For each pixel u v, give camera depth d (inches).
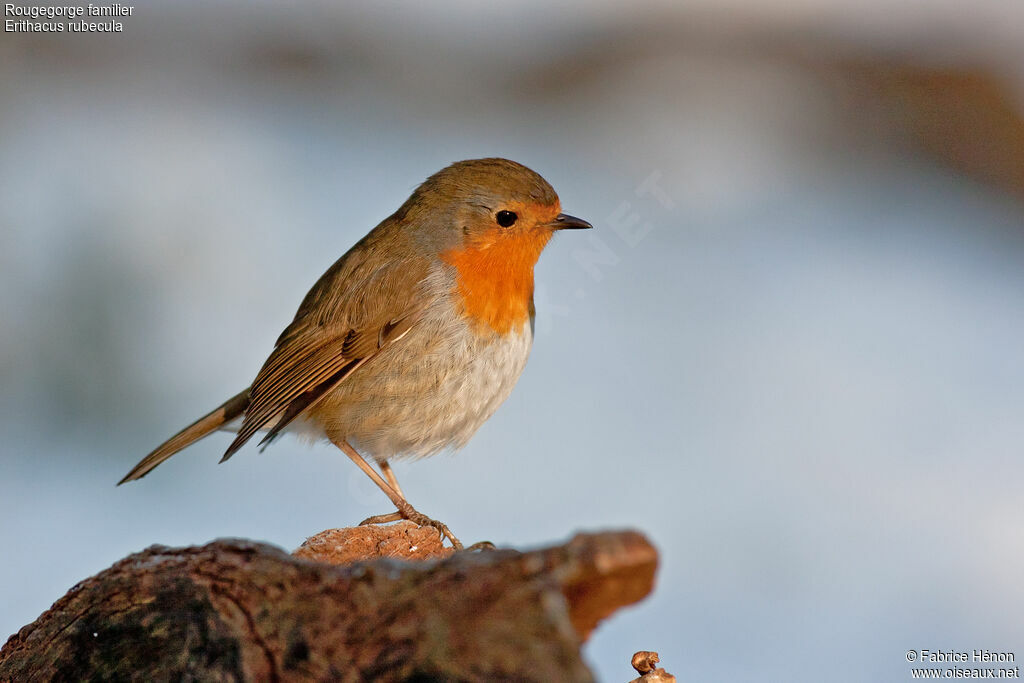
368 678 132.5
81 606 156.2
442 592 128.6
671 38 600.1
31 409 363.3
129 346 389.4
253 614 143.7
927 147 554.6
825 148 555.2
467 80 580.7
